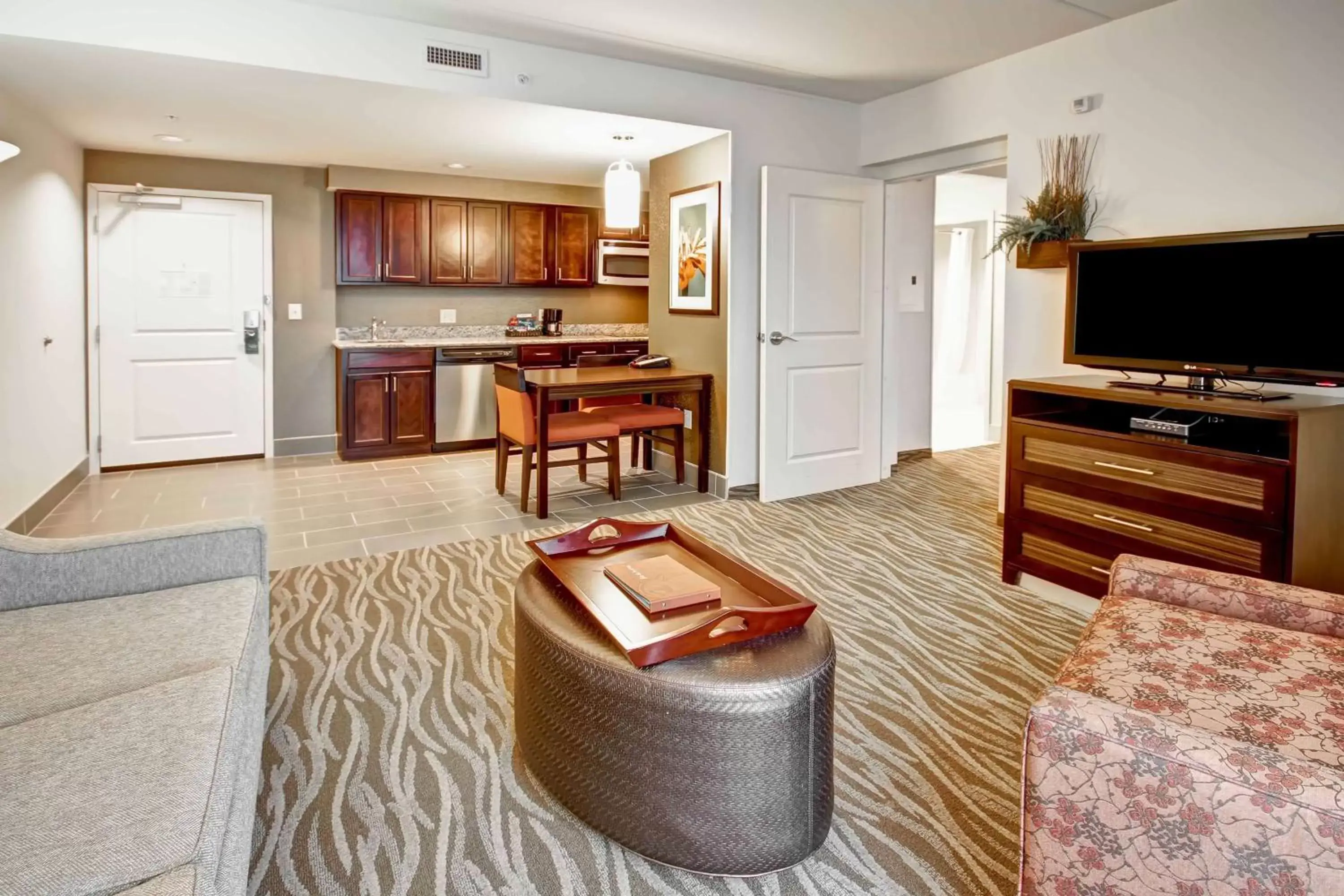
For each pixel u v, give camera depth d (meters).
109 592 1.81
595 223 6.99
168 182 5.37
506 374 4.53
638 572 1.93
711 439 4.92
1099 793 1.11
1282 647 1.51
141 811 1.03
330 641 2.71
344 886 1.55
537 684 1.79
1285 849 0.99
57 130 4.55
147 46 3.22
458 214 6.35
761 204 4.50
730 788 1.54
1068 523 3.02
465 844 1.68
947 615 2.98
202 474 5.34
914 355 6.14
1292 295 2.61
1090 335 3.19
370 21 3.59
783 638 1.70
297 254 5.86
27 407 3.93
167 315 5.48
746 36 3.81
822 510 4.54
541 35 3.83
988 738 2.12
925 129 4.64
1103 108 3.68
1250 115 3.16
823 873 1.61
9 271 3.68
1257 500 2.42
